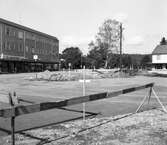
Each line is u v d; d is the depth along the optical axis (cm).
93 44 7269
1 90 1758
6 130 646
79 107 1011
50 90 1823
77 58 11525
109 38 7038
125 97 1352
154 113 871
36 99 1305
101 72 4006
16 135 595
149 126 677
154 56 7944
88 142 536
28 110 488
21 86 2194
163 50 7881
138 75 4588
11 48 6059
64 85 2309
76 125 691
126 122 725
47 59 8469
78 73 3653
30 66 7175
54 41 9162
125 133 608
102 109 977
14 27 6206
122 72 4434
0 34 5559
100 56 7156
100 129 645
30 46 7144
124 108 1005
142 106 1058
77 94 1562
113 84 2436
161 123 712
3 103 1020
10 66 6088
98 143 529
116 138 566
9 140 548
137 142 538
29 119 780
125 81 2911
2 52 5628
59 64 9681
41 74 3350
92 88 2008
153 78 3650
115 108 1004
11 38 6056
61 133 609
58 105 555
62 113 880
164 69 7138
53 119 782
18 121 753
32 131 630
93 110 953
